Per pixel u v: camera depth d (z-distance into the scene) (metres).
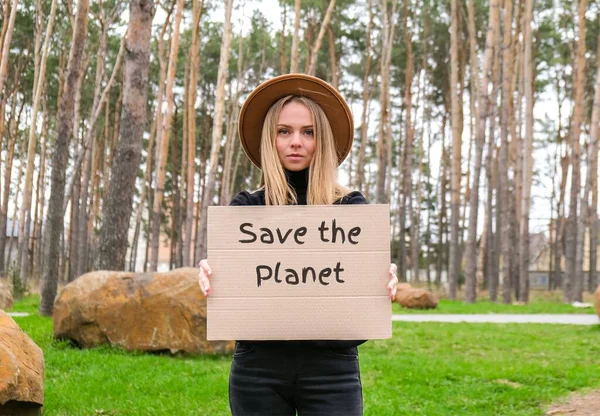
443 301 23.16
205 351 8.16
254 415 2.21
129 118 10.85
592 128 23.73
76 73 12.92
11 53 31.97
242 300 2.21
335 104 2.40
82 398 5.60
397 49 33.97
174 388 6.11
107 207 10.77
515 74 29.95
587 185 23.48
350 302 2.20
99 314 8.32
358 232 2.23
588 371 7.66
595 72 34.88
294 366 2.20
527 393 6.42
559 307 19.83
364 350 9.30
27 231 29.52
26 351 4.43
